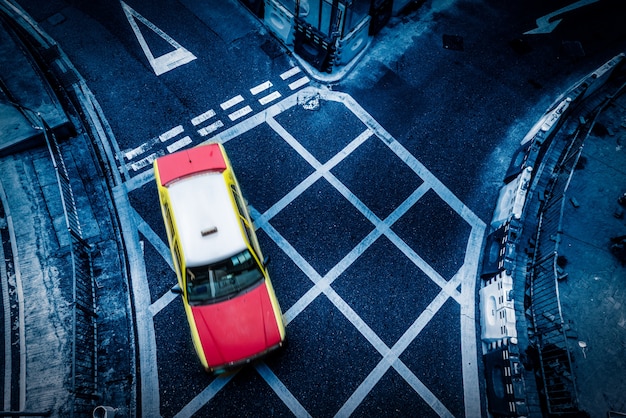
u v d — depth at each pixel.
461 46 13.68
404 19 14.16
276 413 8.28
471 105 12.52
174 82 11.98
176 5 13.39
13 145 10.04
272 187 10.70
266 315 8.12
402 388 8.70
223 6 13.60
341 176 11.05
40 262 9.12
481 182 11.34
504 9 14.71
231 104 11.83
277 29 12.89
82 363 8.20
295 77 12.54
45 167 10.20
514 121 12.36
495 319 8.90
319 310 9.35
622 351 9.34
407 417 8.45
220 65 12.44
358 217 10.53
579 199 11.17
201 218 8.24
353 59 12.86
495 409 8.38
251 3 13.20
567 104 11.18
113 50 12.31
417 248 10.28
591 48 13.91
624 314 9.76
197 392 8.32
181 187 8.63
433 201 10.95
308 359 8.80
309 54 12.48
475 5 14.73
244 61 12.61
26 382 7.99
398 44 13.52
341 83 12.55
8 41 11.57
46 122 10.34
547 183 11.44
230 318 7.97
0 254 9.17
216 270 8.02
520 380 7.90
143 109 11.47
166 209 8.70
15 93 10.76
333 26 11.49
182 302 9.17
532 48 13.84
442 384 8.80
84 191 10.16
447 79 12.95
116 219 9.97
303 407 8.37
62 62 11.95
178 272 8.28
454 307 9.66
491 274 9.65
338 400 8.48
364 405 8.48
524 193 9.93
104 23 12.76
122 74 11.94
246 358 7.88
